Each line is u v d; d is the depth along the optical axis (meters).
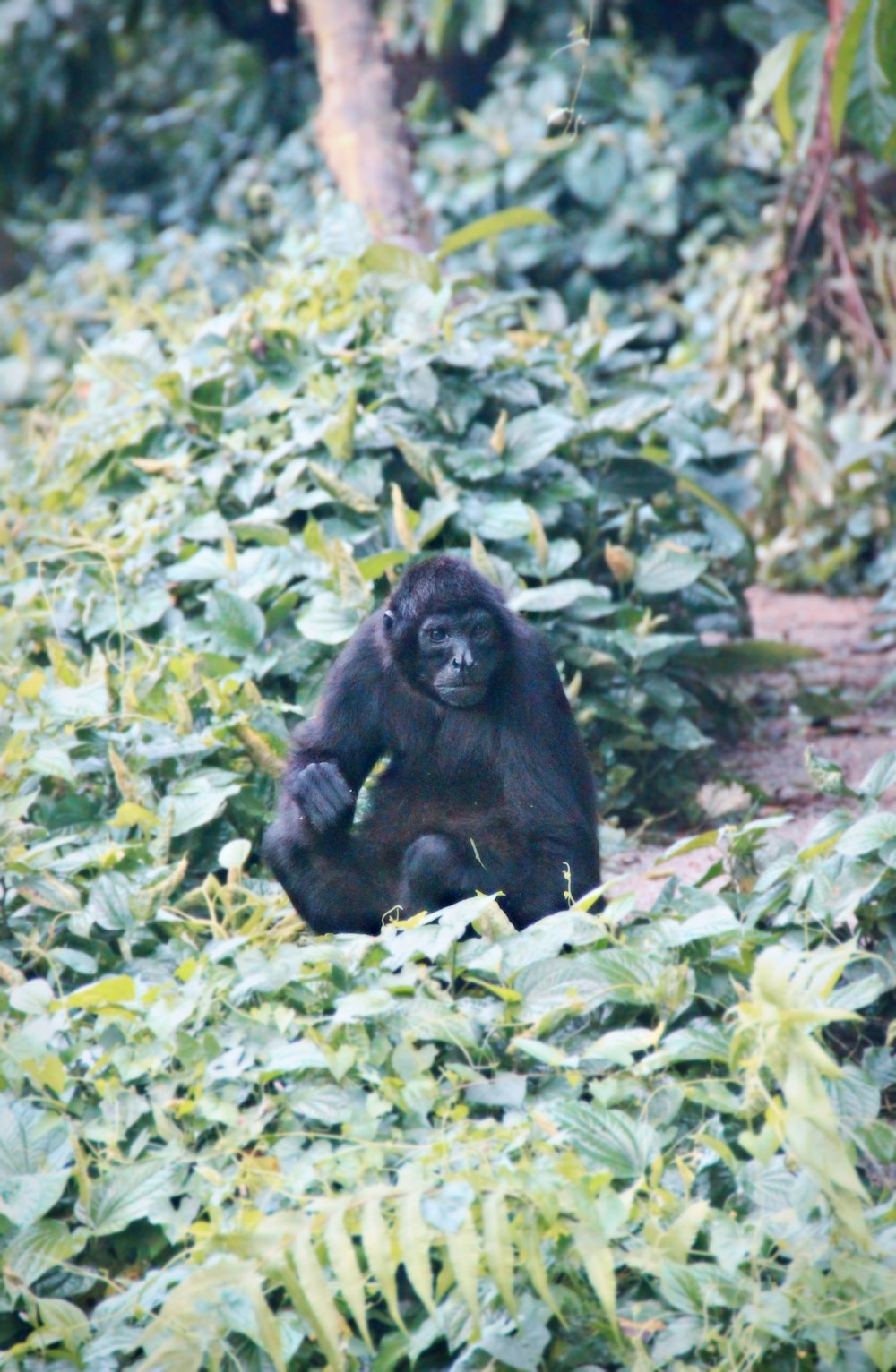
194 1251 6.19
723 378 21.91
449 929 7.38
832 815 8.10
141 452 13.97
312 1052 6.87
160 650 11.05
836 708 14.85
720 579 14.87
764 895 8.10
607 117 27.56
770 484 20.83
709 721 14.53
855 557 21.20
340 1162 6.54
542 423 13.01
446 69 29.77
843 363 21.98
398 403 13.45
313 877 8.98
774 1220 6.18
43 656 12.32
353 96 18.95
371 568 11.58
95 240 30.44
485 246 26.12
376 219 17.59
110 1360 6.27
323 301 14.41
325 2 19.02
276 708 10.80
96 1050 7.60
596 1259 5.73
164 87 34.72
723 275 24.67
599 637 12.52
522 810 9.08
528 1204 5.90
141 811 9.34
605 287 26.91
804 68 16.67
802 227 21.14
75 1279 6.81
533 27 29.84
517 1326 6.04
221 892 8.80
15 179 34.81
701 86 28.42
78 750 10.15
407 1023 7.18
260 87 31.84
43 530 13.62
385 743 9.71
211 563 12.02
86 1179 6.78
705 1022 7.27
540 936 7.53
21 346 26.36
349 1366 6.21
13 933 8.79
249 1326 6.04
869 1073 7.02
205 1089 7.17
